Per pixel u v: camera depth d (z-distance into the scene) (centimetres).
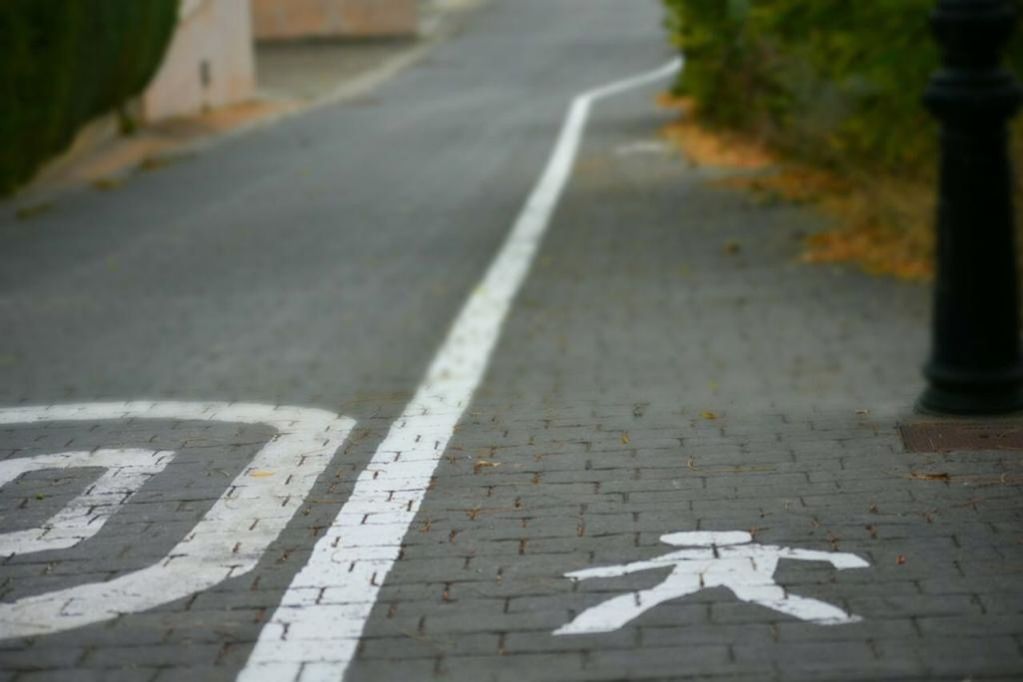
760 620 612
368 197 2605
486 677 572
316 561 697
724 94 3106
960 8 896
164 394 1223
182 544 726
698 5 3059
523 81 5397
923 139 1850
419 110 4425
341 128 3953
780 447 859
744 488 781
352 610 639
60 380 1316
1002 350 920
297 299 1739
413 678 575
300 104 4753
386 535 729
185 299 1755
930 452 836
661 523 730
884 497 757
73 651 606
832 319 1575
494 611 633
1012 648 577
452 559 693
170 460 880
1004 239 915
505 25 7575
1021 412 920
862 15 1734
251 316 1642
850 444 860
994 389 919
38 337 1548
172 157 3372
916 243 1873
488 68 5950
